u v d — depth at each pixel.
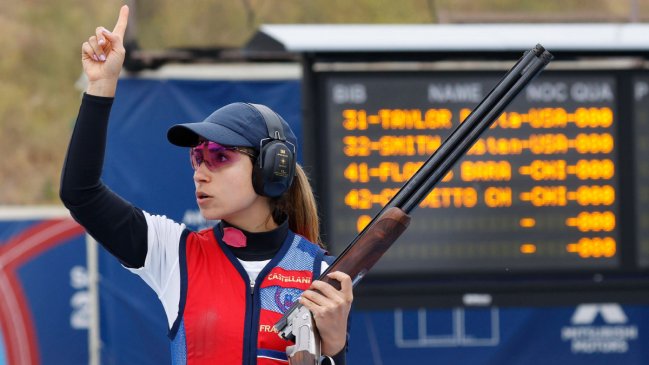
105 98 7.81
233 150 8.16
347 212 17.44
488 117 7.95
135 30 18.59
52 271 22.03
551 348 19.12
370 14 34.97
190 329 8.05
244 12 21.58
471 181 17.84
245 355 7.99
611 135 18.03
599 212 18.05
